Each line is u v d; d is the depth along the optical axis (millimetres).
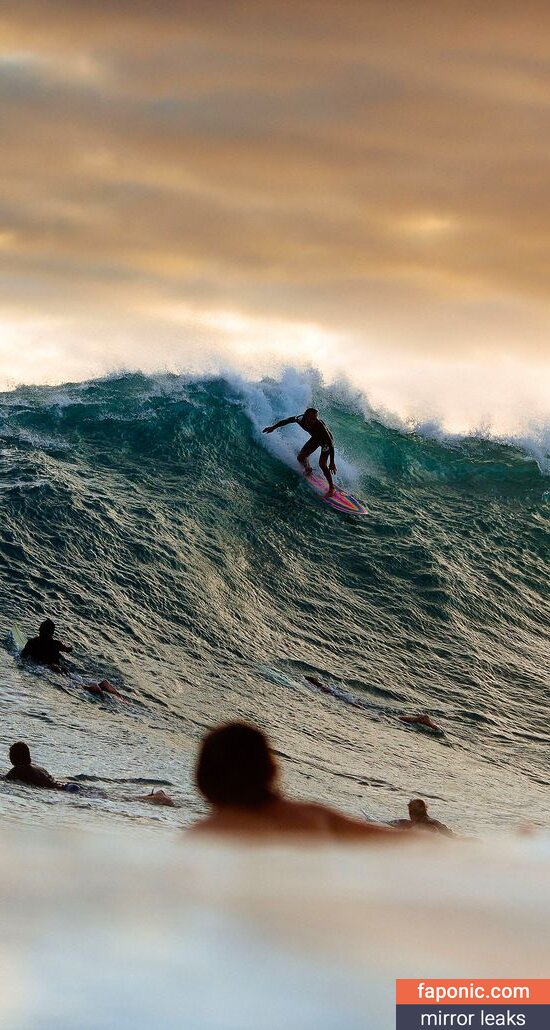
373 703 38750
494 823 24125
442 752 34375
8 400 59406
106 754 25844
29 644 33969
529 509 60781
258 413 60438
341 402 65188
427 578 51031
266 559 49719
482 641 47469
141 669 35781
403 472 62094
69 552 43094
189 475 54656
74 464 53062
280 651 41594
